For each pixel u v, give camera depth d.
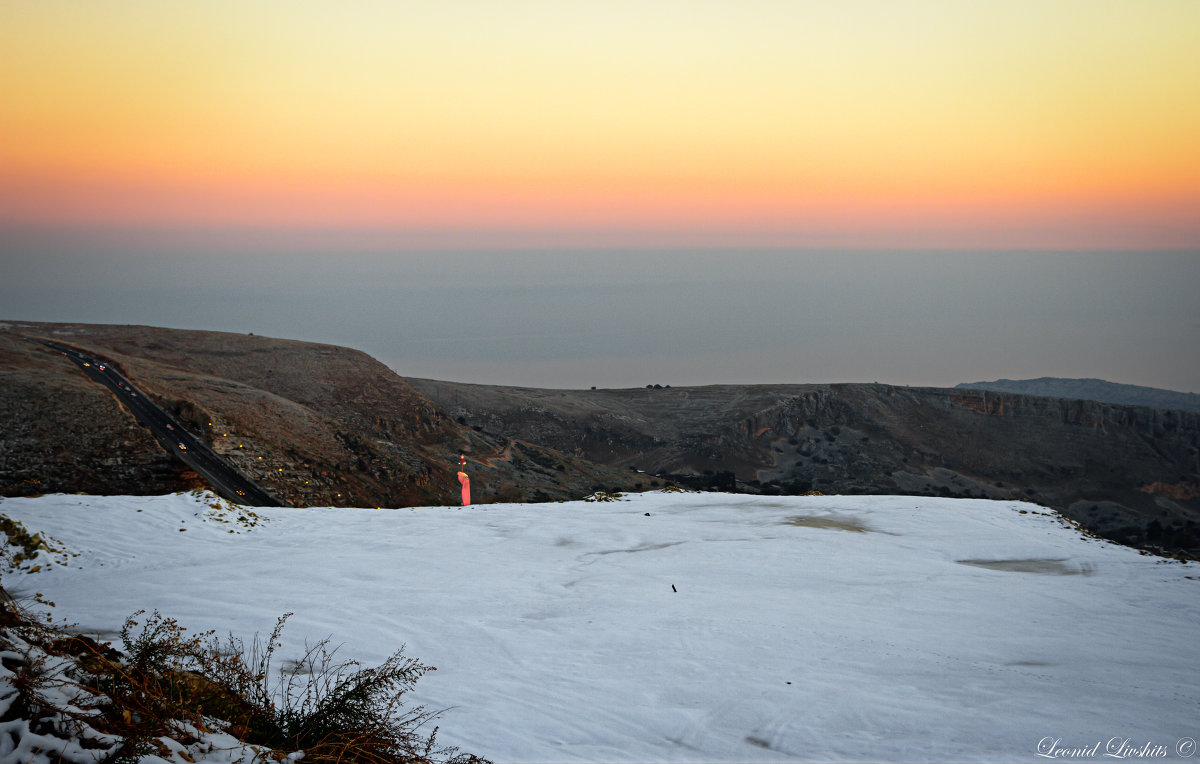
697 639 12.89
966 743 8.73
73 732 4.50
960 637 13.12
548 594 16.05
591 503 27.88
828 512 25.94
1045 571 18.66
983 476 165.00
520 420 161.50
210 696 6.37
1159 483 165.00
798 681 10.80
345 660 11.18
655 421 171.88
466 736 8.56
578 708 9.67
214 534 21.34
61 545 18.80
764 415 171.12
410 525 23.56
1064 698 10.20
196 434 68.25
